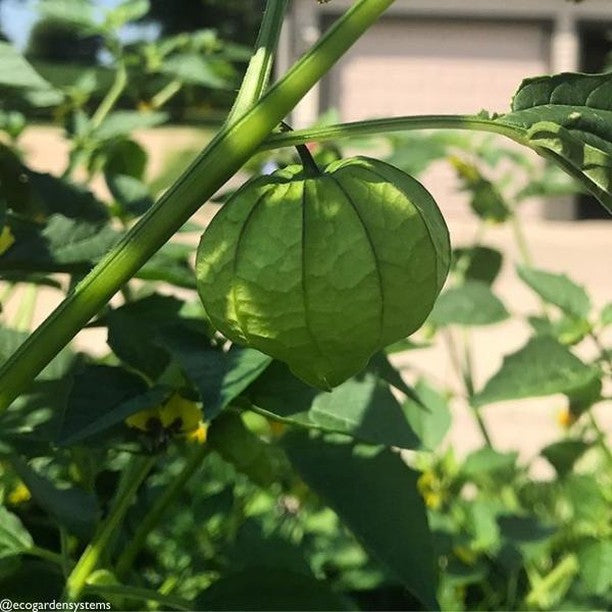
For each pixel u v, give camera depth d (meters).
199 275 0.18
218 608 0.23
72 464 0.29
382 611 0.36
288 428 0.28
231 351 0.21
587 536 0.32
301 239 0.17
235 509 0.39
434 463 0.43
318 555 0.37
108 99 0.45
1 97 0.40
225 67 0.52
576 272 1.52
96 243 0.25
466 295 0.37
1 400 0.18
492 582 0.41
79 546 0.31
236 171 0.17
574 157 0.18
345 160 0.19
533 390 0.30
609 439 0.63
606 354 0.33
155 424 0.23
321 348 0.18
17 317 0.36
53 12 0.45
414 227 0.18
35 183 0.29
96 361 0.35
